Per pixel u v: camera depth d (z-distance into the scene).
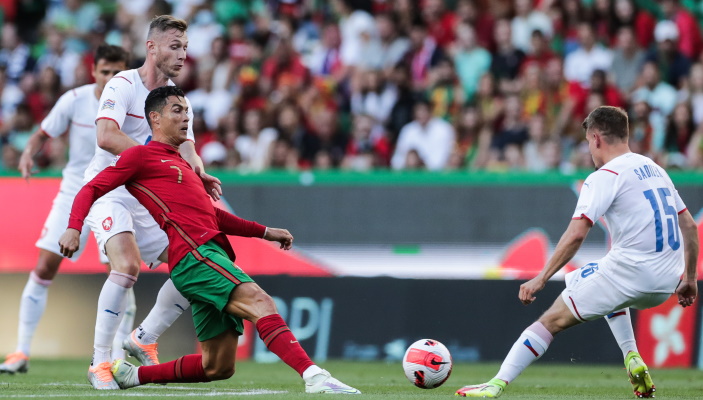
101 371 21.97
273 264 40.38
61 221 28.73
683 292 21.83
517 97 45.88
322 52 54.41
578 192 38.81
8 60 57.75
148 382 20.77
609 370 35.81
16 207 41.06
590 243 38.16
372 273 39.94
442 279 39.50
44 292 29.52
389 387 24.97
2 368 28.91
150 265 24.36
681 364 37.88
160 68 23.17
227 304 18.38
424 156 47.09
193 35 57.22
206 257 18.58
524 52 50.41
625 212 20.41
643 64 48.81
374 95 50.25
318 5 57.44
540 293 38.53
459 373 33.00
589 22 51.50
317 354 39.84
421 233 39.81
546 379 30.64
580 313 20.53
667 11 51.03
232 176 40.88
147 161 19.47
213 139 49.19
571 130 46.47
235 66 52.56
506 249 39.22
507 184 39.38
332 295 40.03
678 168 42.91
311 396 18.33
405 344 39.34
